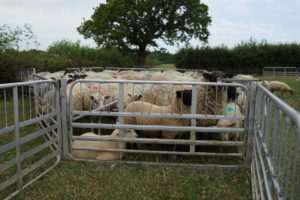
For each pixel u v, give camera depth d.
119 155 5.06
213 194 3.87
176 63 39.41
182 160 5.07
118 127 4.88
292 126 1.98
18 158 3.79
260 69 37.72
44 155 5.21
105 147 5.06
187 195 3.86
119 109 4.86
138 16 32.72
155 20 33.59
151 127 4.85
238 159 5.15
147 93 7.77
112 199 3.71
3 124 7.40
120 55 33.09
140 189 3.98
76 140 5.36
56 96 4.81
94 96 7.46
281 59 37.19
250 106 4.60
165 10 32.94
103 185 4.08
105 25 32.22
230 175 4.52
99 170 4.59
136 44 34.62
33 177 4.29
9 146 3.59
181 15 33.97
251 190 3.99
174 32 34.62
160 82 4.64
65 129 4.99
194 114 4.79
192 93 4.72
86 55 29.42
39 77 7.75
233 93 6.07
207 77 5.92
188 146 5.45
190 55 38.69
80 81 4.80
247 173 4.59
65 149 5.04
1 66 14.01
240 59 37.59
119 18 32.44
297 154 1.76
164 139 4.88
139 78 10.11
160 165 4.84
